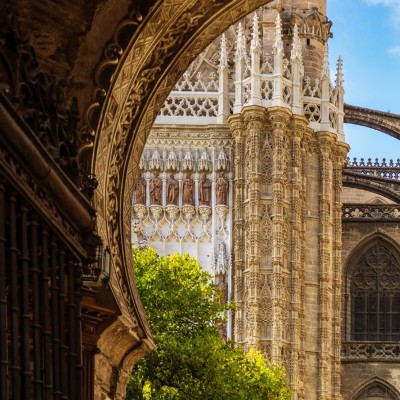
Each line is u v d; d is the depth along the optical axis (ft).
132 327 75.25
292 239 278.87
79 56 67.82
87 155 69.41
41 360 45.55
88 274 63.05
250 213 276.82
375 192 326.24
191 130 283.79
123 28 68.49
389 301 310.45
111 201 75.05
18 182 43.50
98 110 69.36
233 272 277.44
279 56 284.41
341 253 292.20
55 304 47.88
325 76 291.17
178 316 176.65
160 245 279.69
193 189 281.54
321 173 287.28
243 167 280.31
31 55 49.32
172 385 164.55
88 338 68.64
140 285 175.83
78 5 65.46
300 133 283.59
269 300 273.54
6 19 47.73
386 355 290.76
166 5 70.33
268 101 281.54
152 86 75.77
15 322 43.11
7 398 41.14
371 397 289.33
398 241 311.47
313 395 277.44
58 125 51.88
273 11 291.99
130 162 77.61
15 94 46.70
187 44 75.41
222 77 286.25
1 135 42.16
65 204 48.96
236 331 273.13
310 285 282.15
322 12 297.94
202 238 279.69
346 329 306.55
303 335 276.82
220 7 74.69
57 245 48.75
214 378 165.27
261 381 186.39
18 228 45.14
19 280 45.14
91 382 68.64
